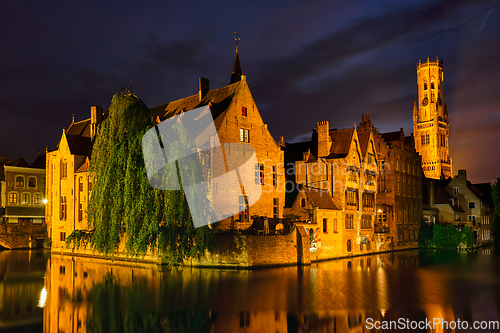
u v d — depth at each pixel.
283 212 52.81
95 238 36.88
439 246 70.81
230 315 24.95
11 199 71.56
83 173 56.97
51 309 26.39
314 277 36.28
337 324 23.31
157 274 37.81
